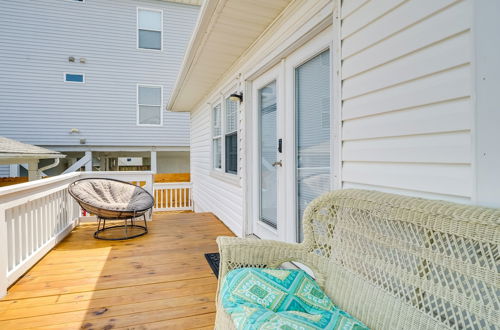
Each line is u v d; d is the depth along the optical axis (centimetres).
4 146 507
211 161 546
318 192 220
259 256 144
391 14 137
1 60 834
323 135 214
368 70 151
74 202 429
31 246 275
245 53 347
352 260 134
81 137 898
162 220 479
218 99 492
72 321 182
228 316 111
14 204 236
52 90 873
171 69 983
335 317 115
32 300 208
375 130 147
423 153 123
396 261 116
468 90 105
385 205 119
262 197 328
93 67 908
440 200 108
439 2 115
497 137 97
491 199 98
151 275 253
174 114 988
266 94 316
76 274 255
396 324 110
